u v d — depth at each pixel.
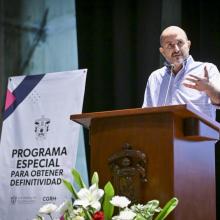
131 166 2.74
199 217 2.89
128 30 5.99
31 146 4.77
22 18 6.29
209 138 2.91
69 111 4.70
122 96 5.93
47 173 4.65
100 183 2.83
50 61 6.18
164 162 2.67
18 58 6.24
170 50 3.86
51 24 6.22
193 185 2.85
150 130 2.73
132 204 2.70
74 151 4.61
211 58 5.69
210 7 5.73
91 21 6.14
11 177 4.79
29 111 4.86
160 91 3.99
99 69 6.07
